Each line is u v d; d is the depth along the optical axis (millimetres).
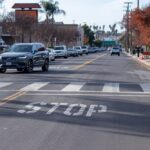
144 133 11758
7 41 82750
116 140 10969
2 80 27000
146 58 68375
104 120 13539
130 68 42125
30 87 22719
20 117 13961
